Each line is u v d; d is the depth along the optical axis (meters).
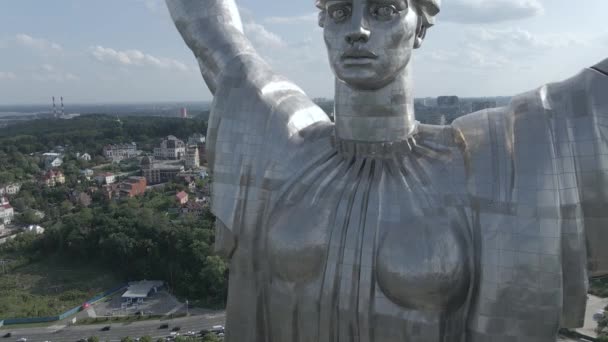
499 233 10.73
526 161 10.80
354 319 11.45
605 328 42.78
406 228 11.20
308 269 11.96
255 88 14.53
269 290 13.01
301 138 13.97
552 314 10.38
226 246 14.03
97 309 65.19
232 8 16.97
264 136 13.98
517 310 10.53
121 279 75.56
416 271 10.63
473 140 11.91
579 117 10.80
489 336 10.67
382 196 11.89
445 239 10.87
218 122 14.66
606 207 10.41
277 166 13.57
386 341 11.22
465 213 11.36
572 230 10.45
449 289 10.70
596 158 10.45
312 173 13.01
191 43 16.62
